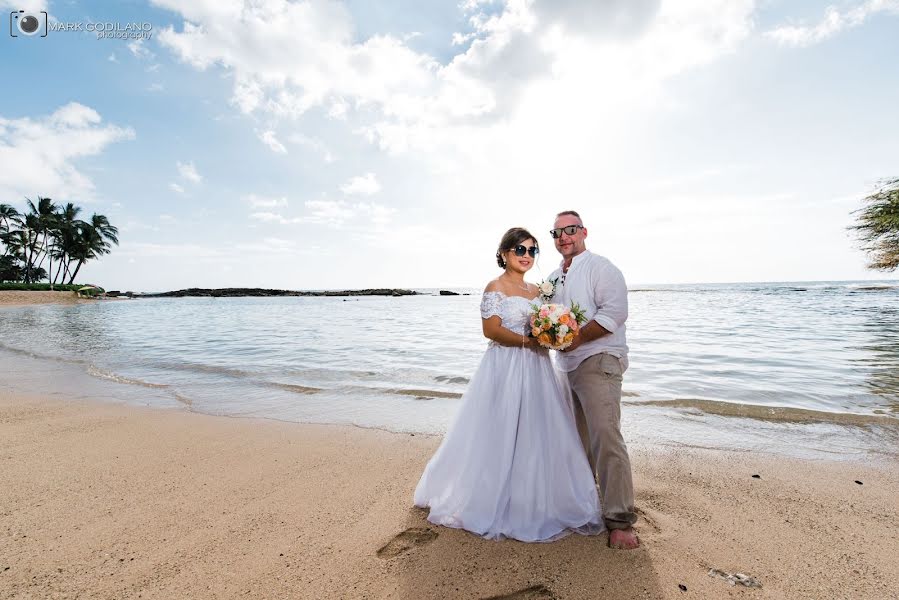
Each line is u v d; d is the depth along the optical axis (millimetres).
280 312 31938
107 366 9383
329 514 3049
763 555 2562
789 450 4312
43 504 3191
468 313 29469
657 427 5066
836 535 2766
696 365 8703
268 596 2199
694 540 2723
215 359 10219
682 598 2189
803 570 2414
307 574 2381
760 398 6262
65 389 7219
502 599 2195
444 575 2371
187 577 2342
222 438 4727
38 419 5441
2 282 51562
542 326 2750
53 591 2209
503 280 3182
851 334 13359
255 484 3559
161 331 17250
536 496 2811
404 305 43125
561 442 2920
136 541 2695
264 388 7270
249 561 2494
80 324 21016
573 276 3119
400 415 5691
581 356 2938
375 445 4508
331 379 7969
